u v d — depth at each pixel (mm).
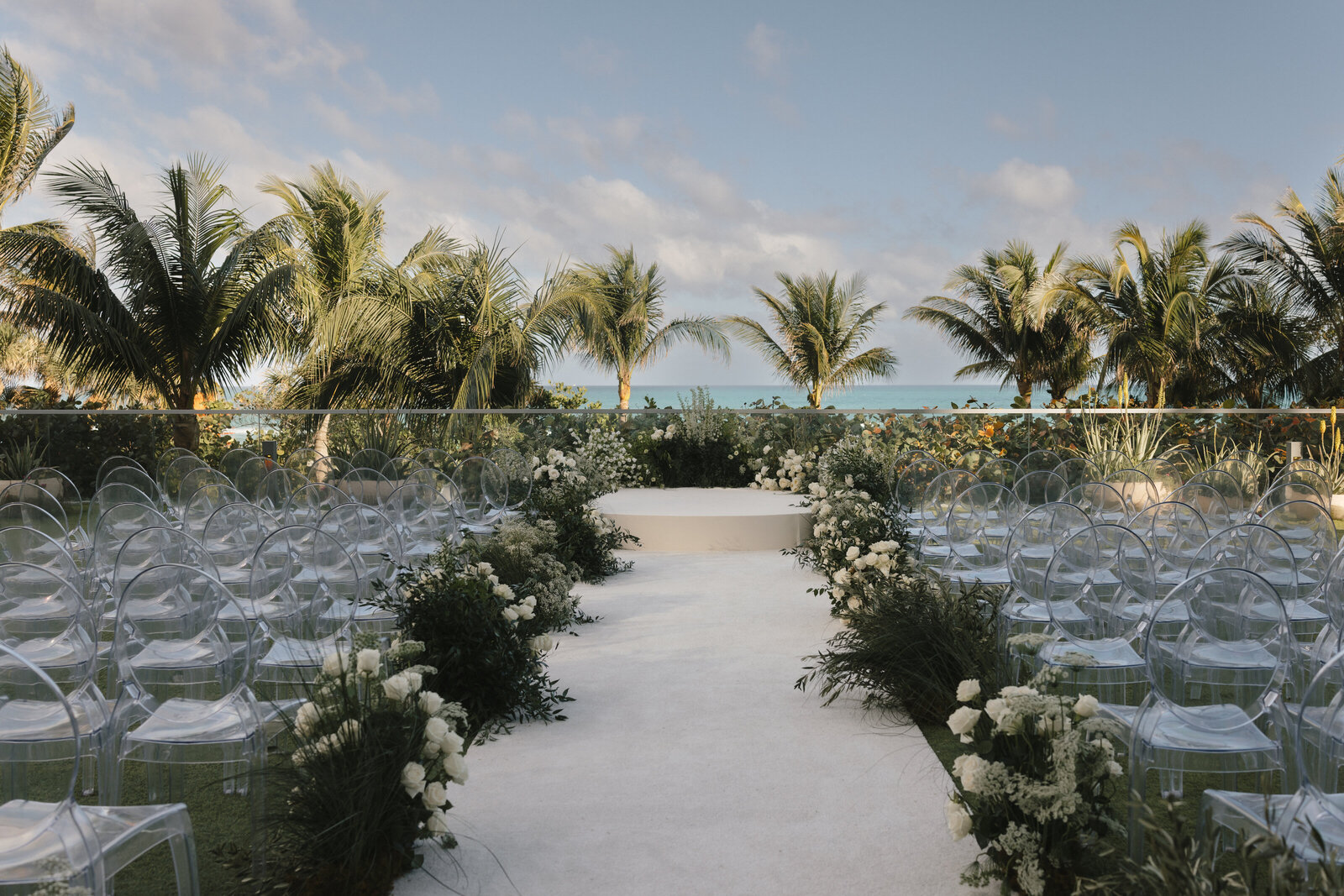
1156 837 1935
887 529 6184
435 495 5676
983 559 4887
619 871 2590
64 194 11812
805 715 3898
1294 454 8422
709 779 3236
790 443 10672
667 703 4062
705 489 10656
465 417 9938
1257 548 3852
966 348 22422
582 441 10297
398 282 13164
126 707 2707
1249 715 2428
